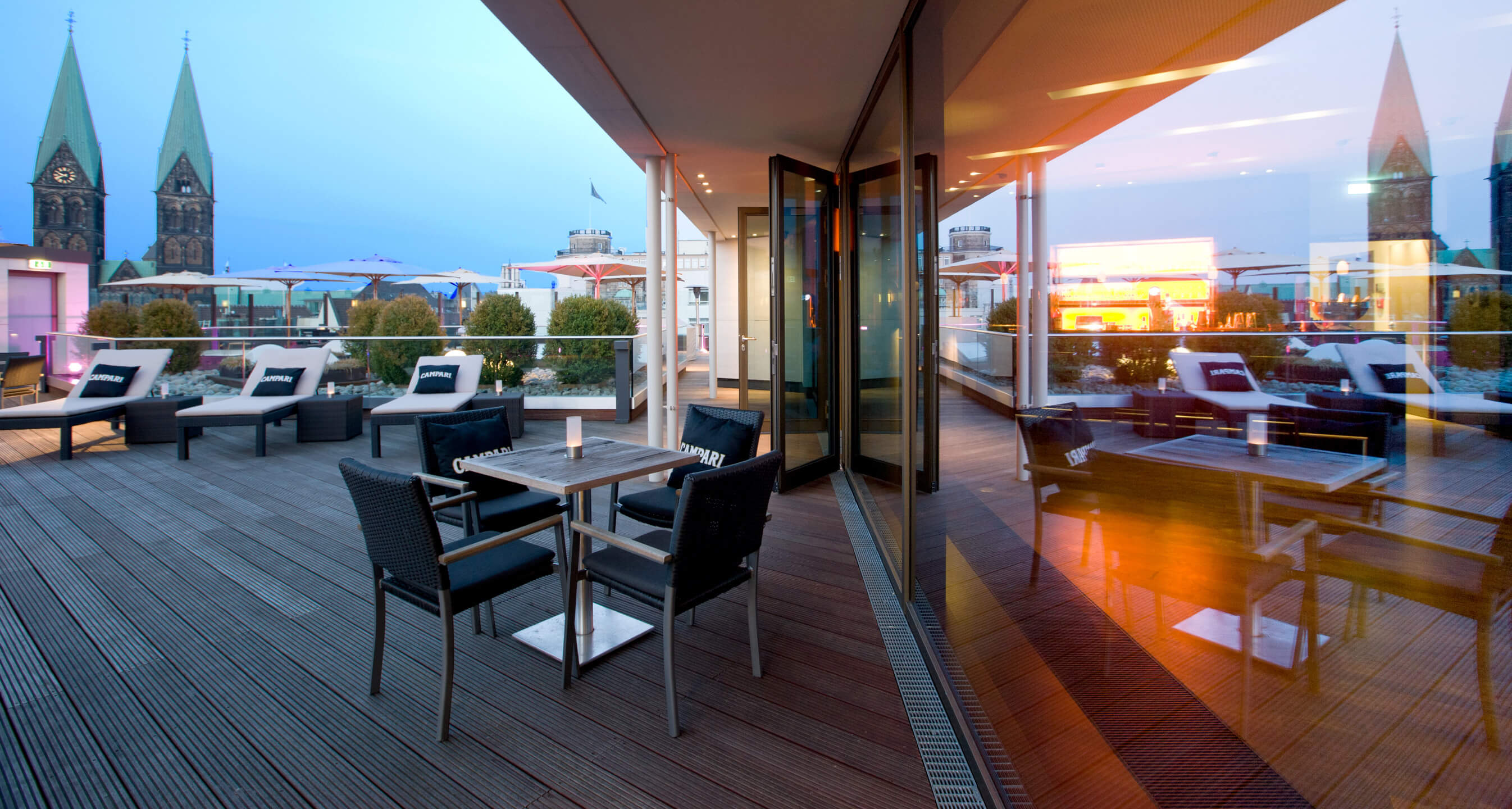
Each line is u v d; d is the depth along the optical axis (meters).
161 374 7.84
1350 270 1.42
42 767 1.80
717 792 1.71
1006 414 4.69
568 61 3.45
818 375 5.48
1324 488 2.02
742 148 5.14
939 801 1.66
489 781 1.76
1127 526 3.03
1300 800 1.38
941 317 3.40
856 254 4.83
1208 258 2.59
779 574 3.24
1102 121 3.18
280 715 2.05
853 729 1.97
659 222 5.27
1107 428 4.25
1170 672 1.99
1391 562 1.74
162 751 1.88
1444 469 1.81
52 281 14.22
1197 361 3.22
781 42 3.22
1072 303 3.83
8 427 5.78
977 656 2.21
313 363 7.18
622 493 4.83
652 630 2.63
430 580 1.93
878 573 3.25
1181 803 1.45
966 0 2.42
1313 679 1.70
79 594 2.97
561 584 2.54
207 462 5.83
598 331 8.38
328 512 4.29
